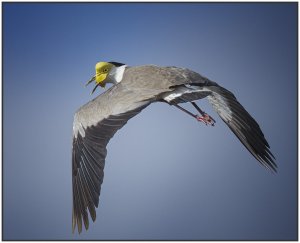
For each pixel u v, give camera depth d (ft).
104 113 39.24
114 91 40.32
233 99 41.52
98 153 38.58
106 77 45.16
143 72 41.06
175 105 41.27
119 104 39.17
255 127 40.96
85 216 38.22
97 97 40.68
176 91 39.11
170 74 40.34
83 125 39.60
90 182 38.47
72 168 39.32
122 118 38.58
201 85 40.60
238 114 41.14
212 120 40.98
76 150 39.45
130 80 40.68
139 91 39.52
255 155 40.75
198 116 41.04
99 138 38.78
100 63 45.27
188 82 40.06
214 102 41.06
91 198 38.19
